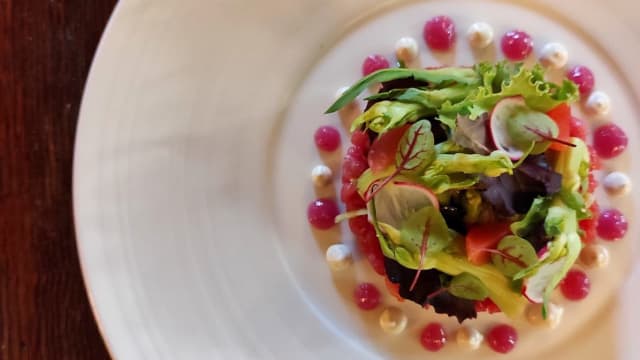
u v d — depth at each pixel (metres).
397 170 0.21
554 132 0.21
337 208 0.25
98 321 0.23
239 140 0.24
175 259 0.24
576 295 0.24
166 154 0.24
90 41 0.25
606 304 0.24
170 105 0.24
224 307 0.24
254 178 0.25
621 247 0.24
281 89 0.25
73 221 0.24
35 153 0.24
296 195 0.25
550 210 0.21
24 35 0.24
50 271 0.24
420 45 0.25
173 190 0.24
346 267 0.24
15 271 0.24
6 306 0.24
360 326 0.24
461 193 0.21
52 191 0.24
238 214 0.24
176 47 0.24
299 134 0.25
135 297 0.23
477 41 0.25
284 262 0.25
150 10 0.23
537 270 0.21
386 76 0.23
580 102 0.25
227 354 0.24
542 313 0.22
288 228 0.25
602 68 0.25
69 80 0.24
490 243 0.21
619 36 0.25
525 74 0.21
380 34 0.25
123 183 0.23
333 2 0.24
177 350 0.23
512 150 0.21
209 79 0.24
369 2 0.25
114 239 0.23
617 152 0.25
